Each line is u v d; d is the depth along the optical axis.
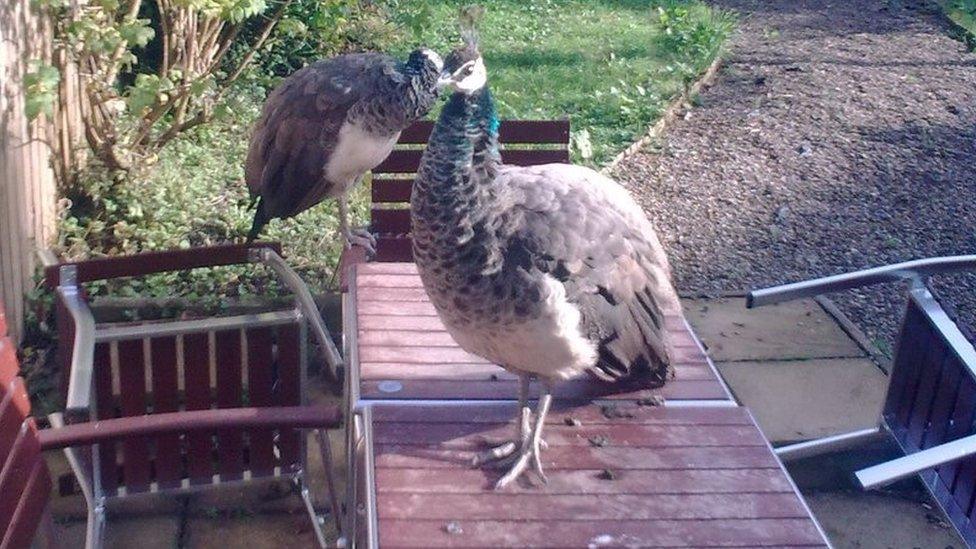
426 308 3.14
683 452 2.58
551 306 2.42
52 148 4.24
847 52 7.23
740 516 2.38
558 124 3.73
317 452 3.42
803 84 6.52
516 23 7.63
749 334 4.09
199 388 2.97
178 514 3.19
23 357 3.74
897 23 7.99
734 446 2.60
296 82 3.65
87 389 2.51
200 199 4.51
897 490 3.35
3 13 3.75
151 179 4.52
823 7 8.53
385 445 2.56
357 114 3.51
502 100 5.92
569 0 8.31
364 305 3.13
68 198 4.40
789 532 2.34
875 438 3.34
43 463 2.51
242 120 5.24
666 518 2.37
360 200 4.59
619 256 2.58
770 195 5.09
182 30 4.64
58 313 2.90
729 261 4.59
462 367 2.87
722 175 5.29
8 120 3.76
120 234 4.25
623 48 7.09
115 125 4.52
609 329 2.56
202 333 2.92
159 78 4.39
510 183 2.54
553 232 2.47
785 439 3.52
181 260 2.99
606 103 6.02
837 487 3.36
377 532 2.31
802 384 3.79
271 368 2.98
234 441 3.03
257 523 3.18
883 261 4.59
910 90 6.40
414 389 2.77
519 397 2.60
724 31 7.18
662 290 2.73
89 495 2.94
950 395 2.97
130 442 2.95
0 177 3.65
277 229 4.36
